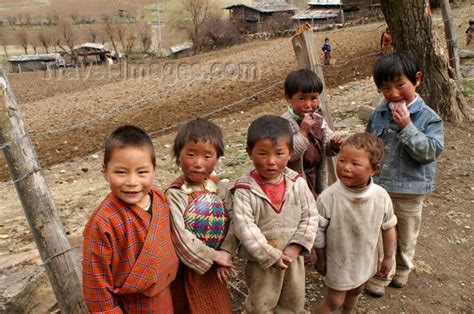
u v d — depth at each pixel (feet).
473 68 29.58
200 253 7.19
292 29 116.98
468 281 10.86
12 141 7.92
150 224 6.70
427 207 14.24
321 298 10.21
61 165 26.89
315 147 9.80
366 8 112.27
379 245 9.39
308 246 7.69
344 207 8.09
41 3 243.81
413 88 9.07
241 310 9.93
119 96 53.83
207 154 7.22
